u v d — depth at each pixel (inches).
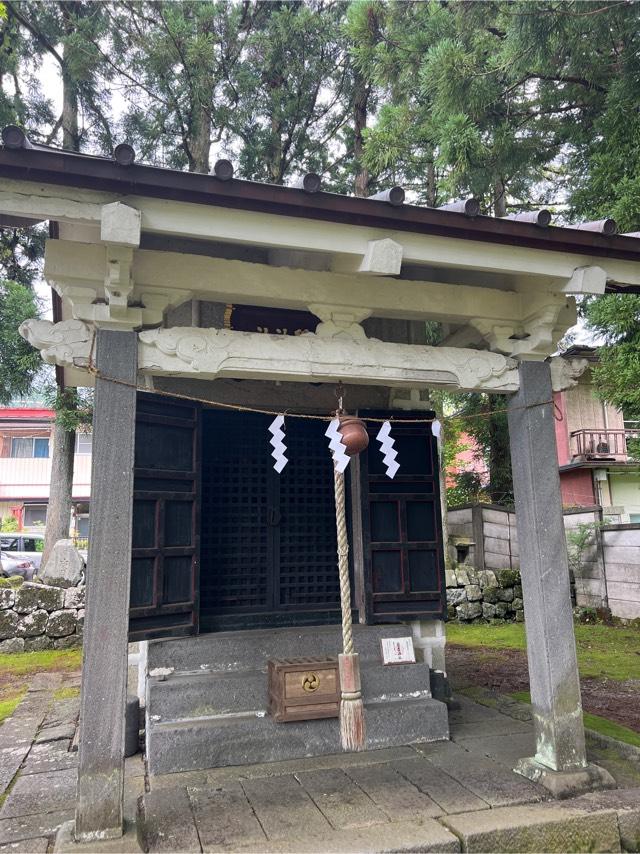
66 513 382.9
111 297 116.3
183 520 151.5
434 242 123.4
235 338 127.6
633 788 126.6
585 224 133.3
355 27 323.6
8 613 299.0
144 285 124.8
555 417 146.6
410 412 187.8
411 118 330.0
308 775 132.3
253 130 384.8
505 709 185.3
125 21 353.7
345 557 132.8
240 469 185.8
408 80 324.5
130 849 100.0
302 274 135.5
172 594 146.9
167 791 124.4
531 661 135.7
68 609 305.0
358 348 135.6
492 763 138.7
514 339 150.3
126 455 116.5
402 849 102.0
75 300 119.3
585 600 392.5
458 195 336.5
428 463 186.7
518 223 122.3
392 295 140.8
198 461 156.6
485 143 310.0
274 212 110.8
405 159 367.6
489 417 467.2
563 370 150.8
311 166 408.5
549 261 131.4
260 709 149.3
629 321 248.7
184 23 330.3
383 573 175.8
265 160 396.8
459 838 105.2
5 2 327.6
